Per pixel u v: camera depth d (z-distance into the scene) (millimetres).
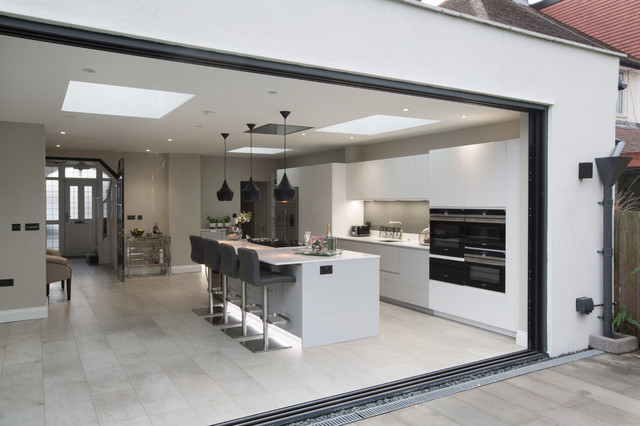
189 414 3244
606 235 4746
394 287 6652
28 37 2385
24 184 5785
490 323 5211
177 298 7117
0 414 3250
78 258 11734
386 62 3453
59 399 3496
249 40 2893
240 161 10516
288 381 3850
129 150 9086
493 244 5168
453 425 3115
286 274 4992
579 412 3316
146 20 2572
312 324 4758
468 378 3953
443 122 5883
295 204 9164
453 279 5684
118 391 3643
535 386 3789
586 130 4688
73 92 5109
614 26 8414
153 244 9461
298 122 5852
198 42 2727
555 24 7398
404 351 4633
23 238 5793
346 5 3262
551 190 4453
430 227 6031
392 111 5164
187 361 4336
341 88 4102
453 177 5684
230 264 5148
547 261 4488
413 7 3582
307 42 3104
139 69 3504
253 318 5840
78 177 11867
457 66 3830
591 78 4730
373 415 3260
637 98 8109
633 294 4863
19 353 4551
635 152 7258
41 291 5902
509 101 4238
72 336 5125
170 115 5367
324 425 3107
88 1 2414
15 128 5734
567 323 4582
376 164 7336
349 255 5180
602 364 4316
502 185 5051
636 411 3336
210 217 10219
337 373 4035
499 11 6328
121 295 7328
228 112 5207
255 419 3107
